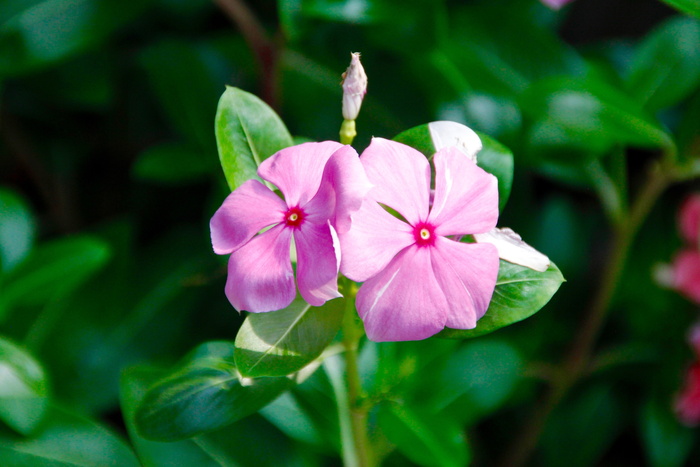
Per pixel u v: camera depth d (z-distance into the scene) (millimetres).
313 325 482
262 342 480
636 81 632
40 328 630
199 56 659
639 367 697
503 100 631
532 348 669
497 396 588
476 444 715
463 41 630
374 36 615
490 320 482
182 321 653
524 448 673
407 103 644
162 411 490
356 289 483
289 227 466
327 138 648
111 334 640
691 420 652
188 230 692
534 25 626
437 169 466
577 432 697
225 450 546
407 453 520
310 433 544
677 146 622
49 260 588
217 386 492
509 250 478
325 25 663
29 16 626
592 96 568
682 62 630
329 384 550
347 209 453
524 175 654
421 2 597
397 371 557
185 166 635
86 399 627
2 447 537
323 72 658
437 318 466
